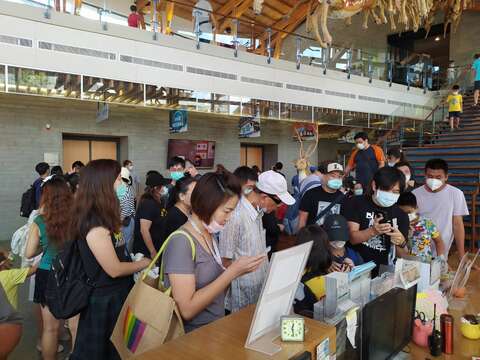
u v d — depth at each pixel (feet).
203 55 27.14
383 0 22.62
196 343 3.65
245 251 7.41
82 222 5.85
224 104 28.12
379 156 17.90
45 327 7.94
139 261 6.36
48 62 20.65
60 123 25.57
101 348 5.80
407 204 8.80
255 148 39.37
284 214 13.46
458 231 10.16
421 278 6.14
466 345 5.17
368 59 38.96
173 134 30.94
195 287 4.82
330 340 3.82
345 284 4.59
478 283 7.64
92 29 22.18
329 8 21.57
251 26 30.73
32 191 18.99
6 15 19.34
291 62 32.32
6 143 23.65
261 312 3.58
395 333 4.62
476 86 34.09
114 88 23.11
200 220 4.92
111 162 6.17
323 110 34.55
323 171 12.62
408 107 36.96
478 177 22.88
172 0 26.17
